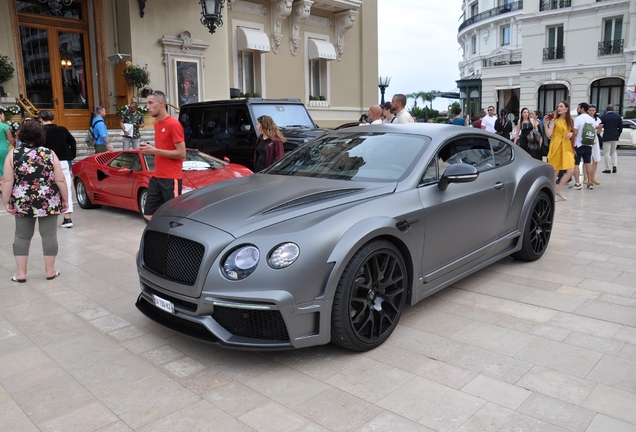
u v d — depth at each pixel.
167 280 3.38
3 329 3.96
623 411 2.75
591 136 10.26
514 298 4.43
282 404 2.87
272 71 18.72
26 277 5.27
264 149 7.62
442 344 3.57
